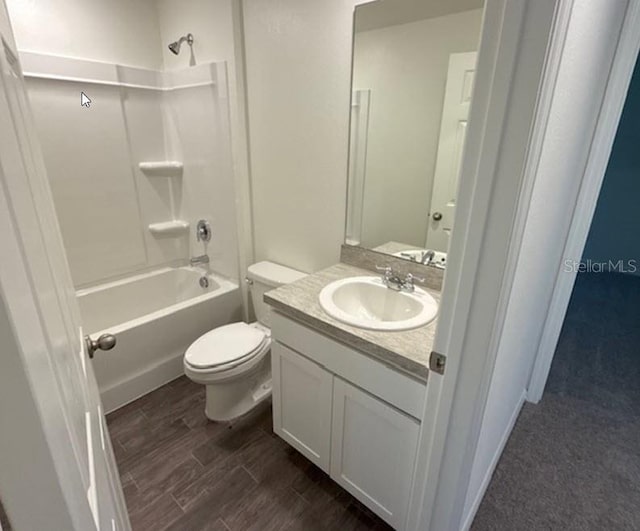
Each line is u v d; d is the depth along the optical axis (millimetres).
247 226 2346
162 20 2365
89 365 922
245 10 1929
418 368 1039
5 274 303
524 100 635
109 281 2523
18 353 311
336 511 1472
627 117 3760
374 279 1615
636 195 3912
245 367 1752
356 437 1325
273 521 1433
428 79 1427
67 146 2174
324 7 1623
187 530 1395
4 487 335
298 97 1856
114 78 2271
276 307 1441
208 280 2627
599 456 1739
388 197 1659
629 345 2711
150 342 2102
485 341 812
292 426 1608
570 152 1203
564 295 1870
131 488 1555
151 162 2568
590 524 1423
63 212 2236
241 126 2133
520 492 1550
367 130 1652
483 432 1149
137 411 2000
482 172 705
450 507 1039
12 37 686
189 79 2293
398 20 1438
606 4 1094
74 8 2055
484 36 637
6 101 442
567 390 2213
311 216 2000
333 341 1278
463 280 792
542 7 580
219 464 1677
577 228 1742
